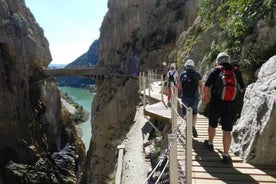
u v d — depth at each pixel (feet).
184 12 150.61
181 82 26.63
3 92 116.16
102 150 137.69
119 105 153.38
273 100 19.65
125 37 205.57
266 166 19.94
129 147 43.42
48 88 166.30
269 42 33.63
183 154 22.79
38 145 135.64
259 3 26.76
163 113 38.24
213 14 46.21
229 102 19.99
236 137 23.07
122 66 192.44
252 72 33.53
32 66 150.82
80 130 249.96
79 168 165.27
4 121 113.19
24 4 171.63
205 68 45.80
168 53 149.28
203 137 27.20
